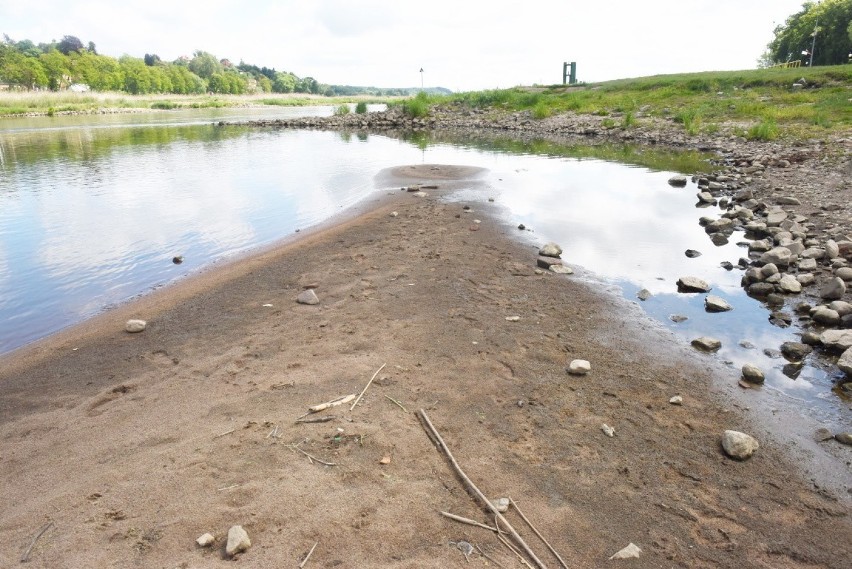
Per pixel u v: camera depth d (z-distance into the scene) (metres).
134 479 3.65
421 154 22.50
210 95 111.19
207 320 6.47
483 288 7.43
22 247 9.97
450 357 5.46
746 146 20.77
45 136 30.69
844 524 3.45
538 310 6.72
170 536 3.15
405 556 3.05
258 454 3.88
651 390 4.96
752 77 34.34
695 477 3.84
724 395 4.91
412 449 4.00
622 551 3.15
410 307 6.73
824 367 5.43
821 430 4.39
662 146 23.58
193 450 3.95
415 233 10.19
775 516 3.50
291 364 5.28
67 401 4.77
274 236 10.54
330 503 3.42
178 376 5.13
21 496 3.54
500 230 10.48
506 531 3.27
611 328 6.26
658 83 39.34
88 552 3.04
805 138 20.27
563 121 32.97
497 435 4.22
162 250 9.76
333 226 10.92
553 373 5.22
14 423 4.46
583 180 16.02
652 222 11.27
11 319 6.92
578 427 4.38
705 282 7.56
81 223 11.59
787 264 8.08
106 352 5.73
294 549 3.06
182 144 26.56
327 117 43.84
